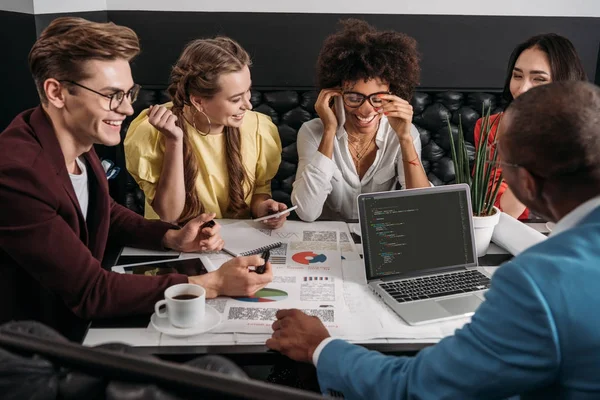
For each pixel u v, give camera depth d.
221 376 0.44
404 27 3.11
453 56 3.15
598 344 0.81
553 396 0.88
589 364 0.82
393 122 2.10
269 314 1.37
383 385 1.03
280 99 2.87
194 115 2.08
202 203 2.15
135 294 1.35
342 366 1.11
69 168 1.52
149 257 1.67
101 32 1.35
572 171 0.88
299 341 1.21
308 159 2.20
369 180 2.23
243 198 2.18
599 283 0.82
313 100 2.87
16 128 1.38
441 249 1.60
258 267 1.50
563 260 0.84
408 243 1.57
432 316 1.36
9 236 1.31
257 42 3.11
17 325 0.52
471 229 1.63
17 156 1.32
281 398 0.43
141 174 2.09
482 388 0.89
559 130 0.87
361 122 2.11
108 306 1.34
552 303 0.82
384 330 1.31
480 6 3.09
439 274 1.58
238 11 3.07
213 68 1.96
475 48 3.14
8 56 2.40
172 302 1.27
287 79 3.15
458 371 0.90
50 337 0.51
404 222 1.58
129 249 1.73
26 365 0.44
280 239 1.81
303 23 3.09
